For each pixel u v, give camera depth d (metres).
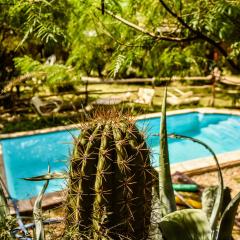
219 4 3.51
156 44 3.76
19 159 9.83
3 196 2.34
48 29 3.04
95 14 3.74
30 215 4.86
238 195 2.03
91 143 1.77
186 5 3.99
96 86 15.32
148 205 1.91
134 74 15.62
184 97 13.15
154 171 2.08
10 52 11.51
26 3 3.03
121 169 1.74
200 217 1.96
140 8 4.01
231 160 6.77
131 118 1.86
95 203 1.79
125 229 1.83
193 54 4.76
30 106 12.25
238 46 3.71
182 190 5.39
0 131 10.46
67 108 11.73
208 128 11.78
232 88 14.55
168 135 2.11
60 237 1.99
